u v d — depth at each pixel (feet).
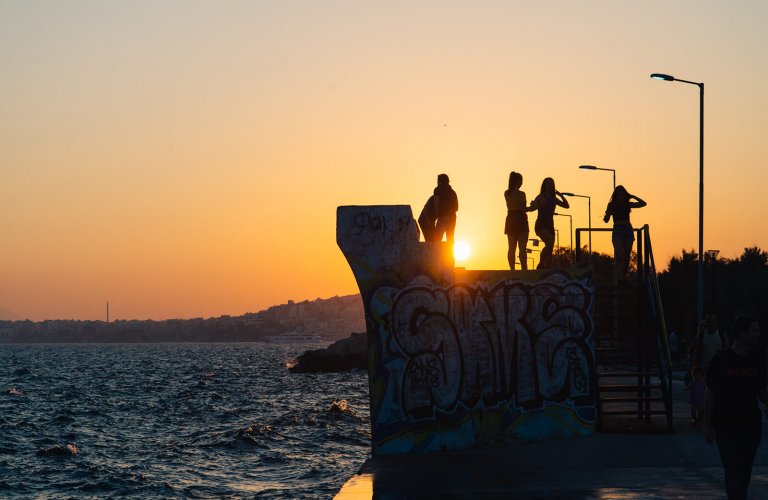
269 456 103.30
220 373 369.09
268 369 425.28
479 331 53.31
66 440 123.13
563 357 54.70
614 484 40.37
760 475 41.14
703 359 57.82
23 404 188.75
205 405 185.68
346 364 400.67
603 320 60.44
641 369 57.16
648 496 37.17
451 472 44.60
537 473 44.09
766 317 199.11
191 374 355.15
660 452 48.29
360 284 52.47
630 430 54.13
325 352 403.95
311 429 130.00
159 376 336.29
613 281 59.06
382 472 44.73
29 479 90.07
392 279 52.42
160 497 80.23
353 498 37.52
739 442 30.71
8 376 333.62
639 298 56.80
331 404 178.50
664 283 233.76
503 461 47.93
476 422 52.60
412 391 52.03
